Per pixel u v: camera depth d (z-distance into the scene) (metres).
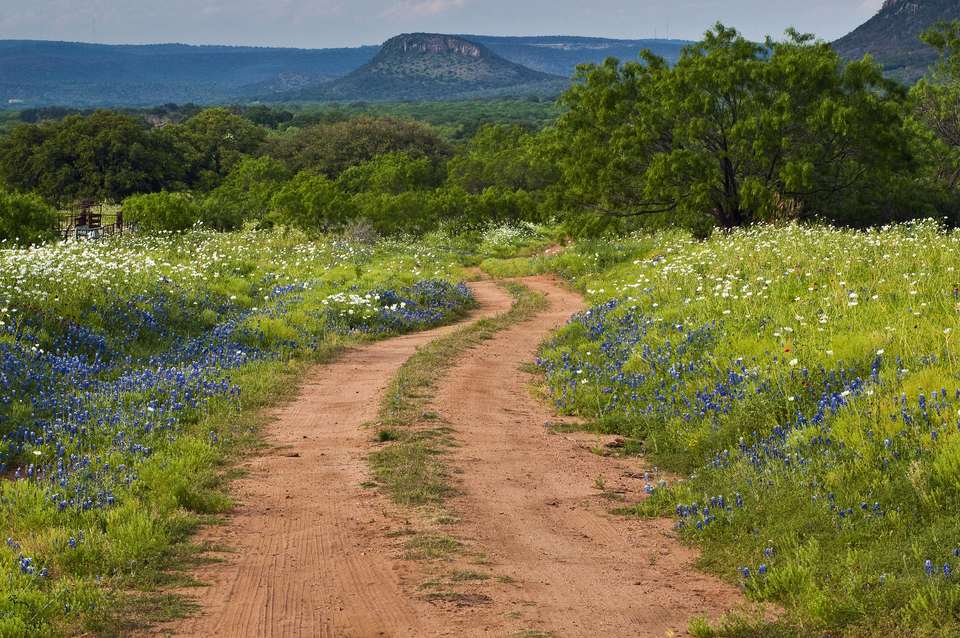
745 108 39.56
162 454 10.01
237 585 6.52
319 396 14.29
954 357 10.61
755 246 22.67
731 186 41.38
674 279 21.94
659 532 8.25
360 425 12.26
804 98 38.75
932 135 50.88
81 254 23.67
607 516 8.70
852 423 9.30
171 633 5.60
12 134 112.06
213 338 18.62
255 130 145.25
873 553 6.73
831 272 17.62
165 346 18.00
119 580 6.50
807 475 8.62
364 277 32.03
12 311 16.36
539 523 8.38
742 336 14.79
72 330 16.56
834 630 5.84
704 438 10.88
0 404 11.59
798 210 39.62
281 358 17.23
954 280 14.95
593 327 19.47
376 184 93.44
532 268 43.88
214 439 11.00
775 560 7.07
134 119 116.12
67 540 7.08
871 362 11.29
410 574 6.80
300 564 7.01
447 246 62.94
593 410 13.38
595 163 44.00
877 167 39.12
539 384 15.79
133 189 108.31
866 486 8.04
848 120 36.72
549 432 12.34
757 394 11.36
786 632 5.79
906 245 19.11
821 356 12.12
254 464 10.23
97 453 10.12
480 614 6.02
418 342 21.06
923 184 48.69
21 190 106.62
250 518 8.24
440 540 7.61
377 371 16.75
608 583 6.84
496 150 129.50
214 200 60.81
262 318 20.69
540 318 25.77
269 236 48.22
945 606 5.79
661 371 14.29
